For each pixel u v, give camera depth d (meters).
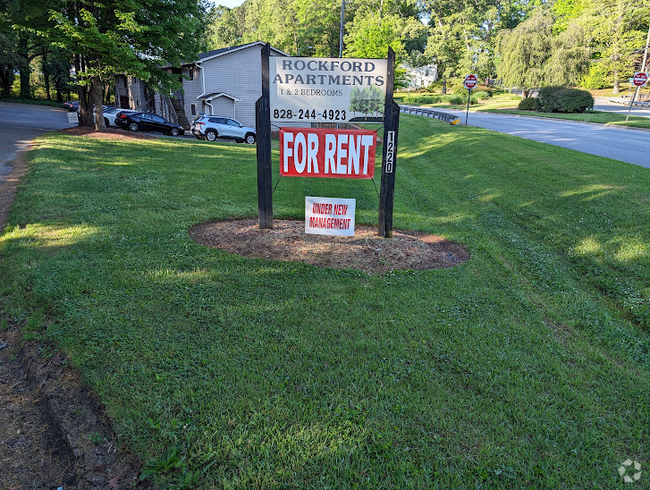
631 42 47.44
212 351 3.89
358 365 3.79
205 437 2.94
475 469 2.76
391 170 6.87
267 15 68.25
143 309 4.57
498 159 14.74
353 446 2.90
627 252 6.57
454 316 4.74
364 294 5.14
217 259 6.01
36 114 36.38
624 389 3.67
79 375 3.58
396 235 7.50
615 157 14.62
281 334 4.22
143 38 18.27
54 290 4.88
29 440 3.07
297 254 6.32
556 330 4.66
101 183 10.52
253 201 9.70
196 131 25.89
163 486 2.60
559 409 3.38
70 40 16.83
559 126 26.73
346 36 50.41
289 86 6.63
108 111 29.31
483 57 61.38
